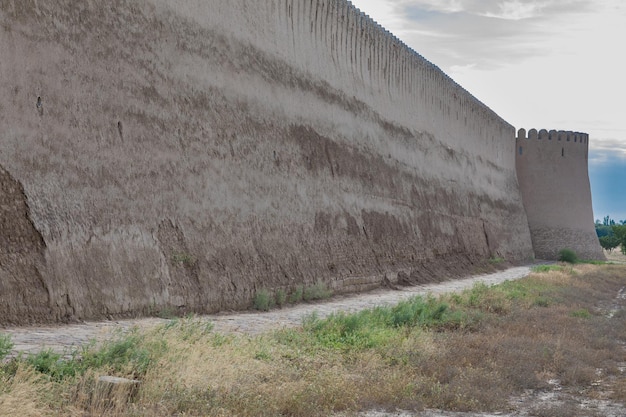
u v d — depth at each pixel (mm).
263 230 16984
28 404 6055
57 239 10883
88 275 11305
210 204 14992
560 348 11984
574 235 52094
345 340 11469
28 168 10656
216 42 16250
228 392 7500
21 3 10820
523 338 12906
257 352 9727
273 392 7695
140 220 12781
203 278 14062
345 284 20750
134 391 7043
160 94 13922
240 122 16844
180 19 14914
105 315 11430
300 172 19562
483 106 42906
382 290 23047
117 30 12891
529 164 51312
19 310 10156
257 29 18500
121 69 12859
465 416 7945
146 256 12680
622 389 9352
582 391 9484
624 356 12281
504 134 47781
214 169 15312
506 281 26438
